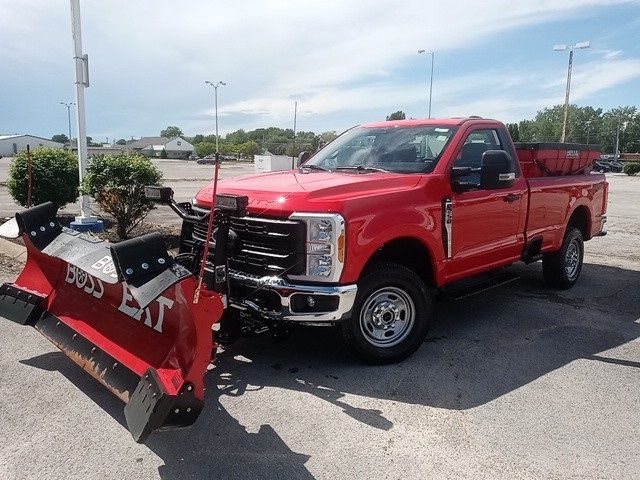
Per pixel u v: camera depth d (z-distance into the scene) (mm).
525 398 4164
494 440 3576
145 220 12148
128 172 9242
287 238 4227
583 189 7266
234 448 3432
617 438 3625
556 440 3590
